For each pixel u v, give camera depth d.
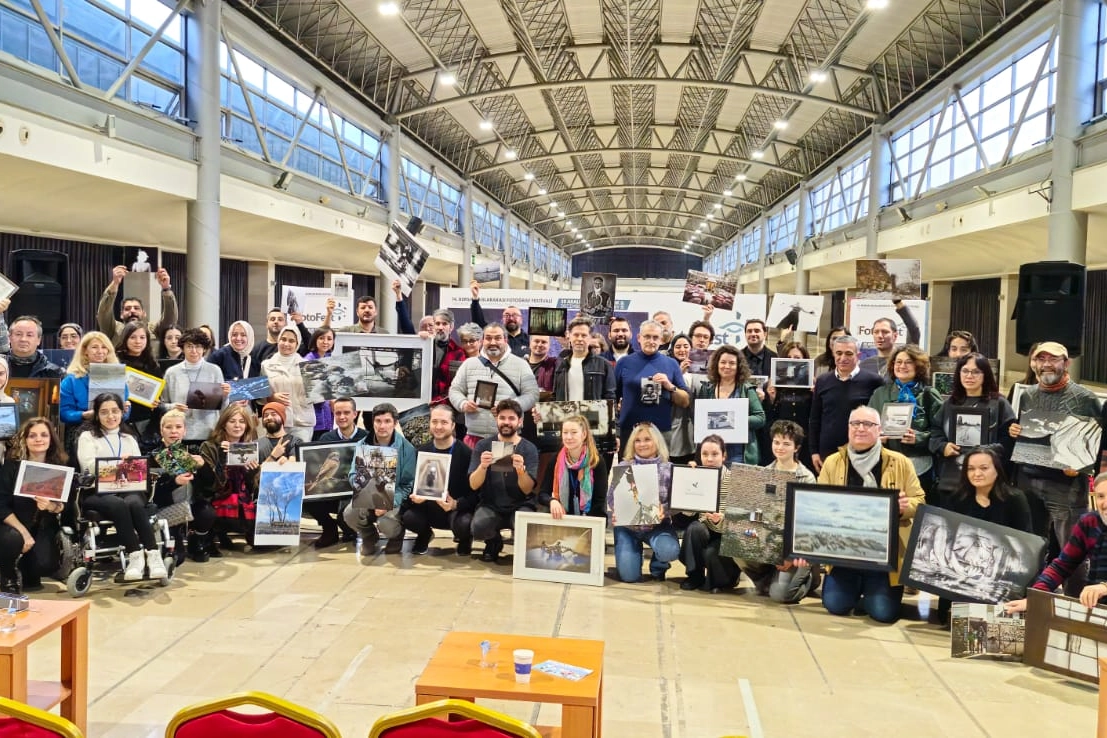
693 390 6.43
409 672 3.88
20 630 2.96
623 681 3.86
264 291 17.67
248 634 4.33
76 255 12.45
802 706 3.64
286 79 15.39
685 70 19.83
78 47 9.39
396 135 20.11
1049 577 4.16
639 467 5.39
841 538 4.79
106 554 5.19
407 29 15.36
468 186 27.56
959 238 14.74
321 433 6.67
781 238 31.75
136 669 3.86
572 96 22.02
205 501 5.68
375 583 5.26
